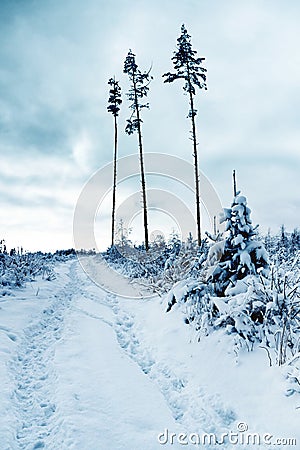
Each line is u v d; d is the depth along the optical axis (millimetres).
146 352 7227
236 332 6297
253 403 4609
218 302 6465
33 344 7648
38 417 4582
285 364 4891
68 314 10297
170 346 7039
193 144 20484
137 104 24297
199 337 6680
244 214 7523
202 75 21703
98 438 3949
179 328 7711
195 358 6199
